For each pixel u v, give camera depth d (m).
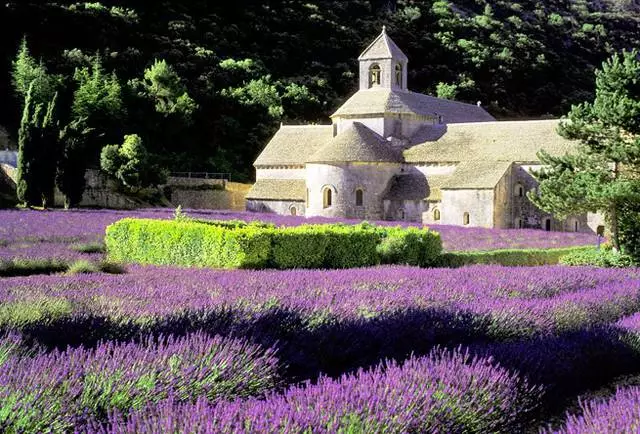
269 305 12.43
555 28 156.12
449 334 12.27
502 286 18.03
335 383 7.47
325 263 26.33
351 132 67.62
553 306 14.80
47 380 6.93
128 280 17.53
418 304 14.10
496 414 8.05
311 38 123.56
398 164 67.12
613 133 29.52
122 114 83.12
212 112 95.75
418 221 64.12
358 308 13.10
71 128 61.53
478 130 68.00
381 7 141.38
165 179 74.69
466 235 47.25
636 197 28.08
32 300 12.41
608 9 194.25
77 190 61.28
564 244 43.25
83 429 6.39
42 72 79.62
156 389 7.51
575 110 30.56
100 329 10.12
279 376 8.94
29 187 57.38
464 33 135.75
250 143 95.44
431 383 7.90
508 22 152.12
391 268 23.47
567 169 30.89
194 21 115.06
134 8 110.75
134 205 73.56
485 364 9.50
